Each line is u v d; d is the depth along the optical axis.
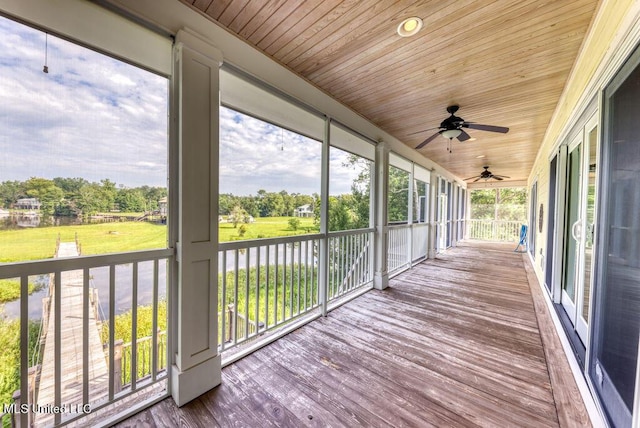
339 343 2.31
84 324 1.33
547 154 3.84
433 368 1.94
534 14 1.66
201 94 1.63
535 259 5.09
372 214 3.88
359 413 1.51
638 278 1.08
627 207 1.20
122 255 1.43
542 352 2.15
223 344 1.95
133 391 1.50
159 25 1.47
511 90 2.72
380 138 3.93
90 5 1.27
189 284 1.62
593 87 1.65
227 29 1.84
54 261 1.21
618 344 1.23
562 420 1.44
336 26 1.82
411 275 4.70
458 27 1.80
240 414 1.51
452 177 8.20
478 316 2.89
